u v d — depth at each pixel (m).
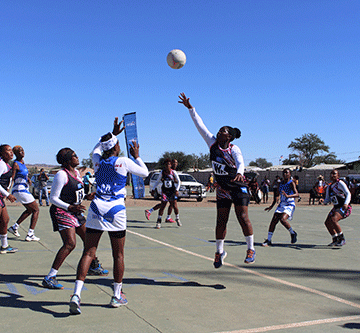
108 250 6.93
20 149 7.43
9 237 8.17
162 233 9.34
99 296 4.22
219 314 3.75
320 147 85.81
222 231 4.77
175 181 10.30
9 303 3.95
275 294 4.48
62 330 3.25
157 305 3.98
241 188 4.65
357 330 3.38
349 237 9.41
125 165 3.76
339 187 7.79
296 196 7.89
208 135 4.86
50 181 21.56
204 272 5.48
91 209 3.72
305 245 8.12
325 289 4.75
